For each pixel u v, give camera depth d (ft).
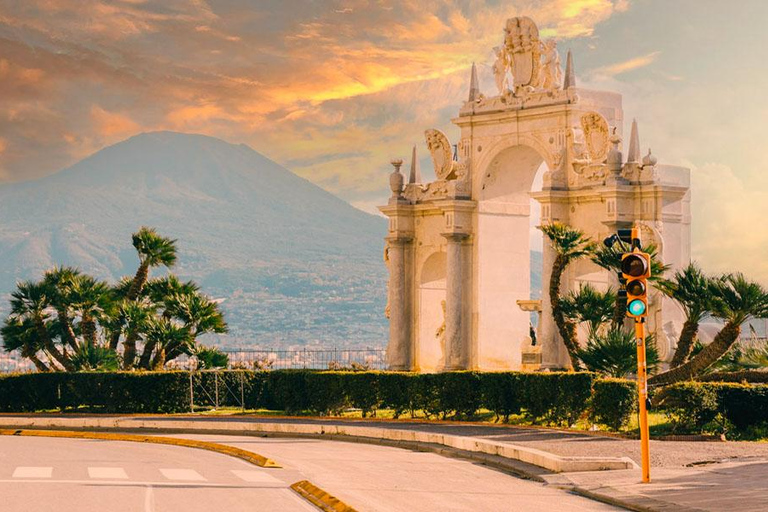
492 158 214.48
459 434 144.56
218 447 135.64
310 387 190.08
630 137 195.31
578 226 199.31
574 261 198.29
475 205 217.77
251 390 203.31
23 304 230.68
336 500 91.61
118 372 199.82
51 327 236.84
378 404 181.06
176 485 101.65
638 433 141.08
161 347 228.84
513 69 211.82
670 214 190.49
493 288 217.97
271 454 132.98
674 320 188.03
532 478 112.88
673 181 193.16
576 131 201.46
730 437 138.00
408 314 231.71
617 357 162.71
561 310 183.93
